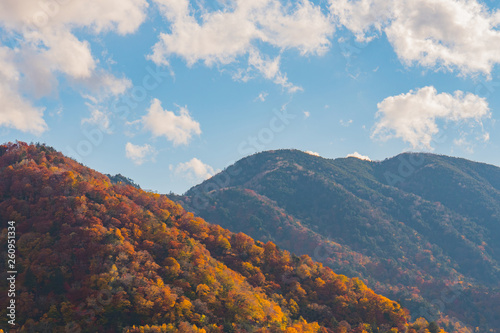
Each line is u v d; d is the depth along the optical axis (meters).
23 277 169.00
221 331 158.25
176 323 157.12
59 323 154.12
